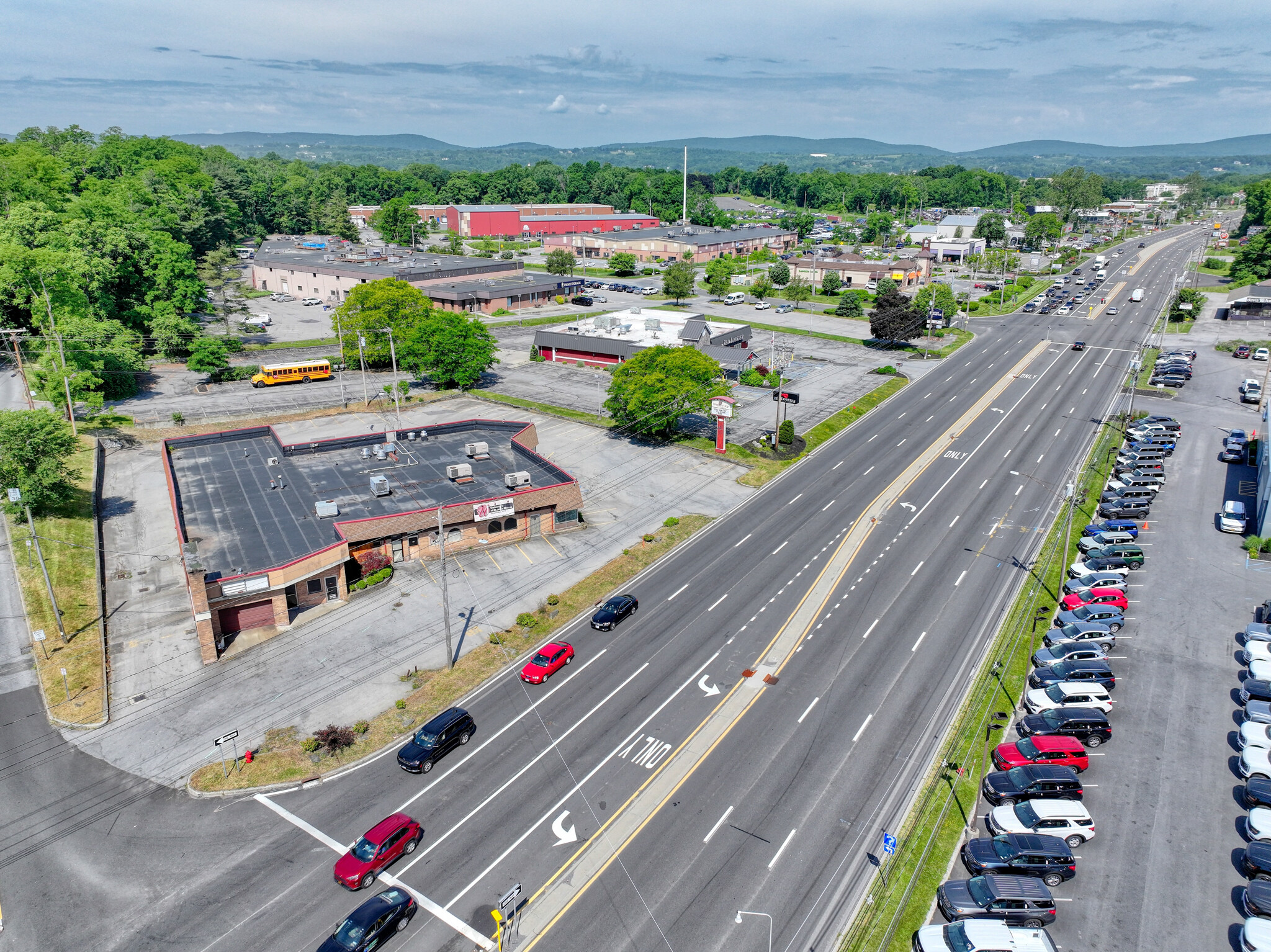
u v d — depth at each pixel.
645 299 180.88
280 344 132.62
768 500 77.31
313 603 59.28
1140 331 146.12
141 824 39.22
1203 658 52.84
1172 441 88.44
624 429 96.31
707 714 47.06
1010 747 43.06
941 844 38.12
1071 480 81.19
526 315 158.75
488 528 68.62
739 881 35.94
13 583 59.31
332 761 43.34
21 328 109.56
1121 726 46.59
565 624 56.69
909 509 75.06
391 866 36.59
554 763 43.22
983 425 98.19
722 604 59.03
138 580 62.03
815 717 46.78
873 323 132.75
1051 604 59.16
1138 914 34.62
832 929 33.66
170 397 106.31
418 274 164.12
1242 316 153.50
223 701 48.38
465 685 49.81
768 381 115.88
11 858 37.12
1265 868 35.56
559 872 36.34
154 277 123.75
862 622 56.59
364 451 77.25
